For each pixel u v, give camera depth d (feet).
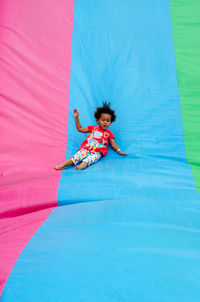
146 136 11.12
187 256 4.72
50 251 5.05
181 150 10.55
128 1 16.42
